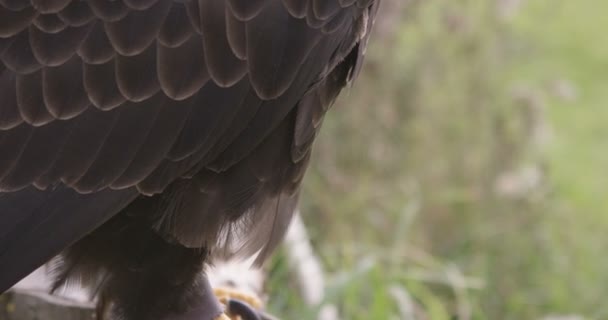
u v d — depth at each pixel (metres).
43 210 4.12
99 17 4.11
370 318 7.26
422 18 9.88
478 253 9.55
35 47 4.08
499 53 10.18
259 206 4.59
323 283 7.30
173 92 4.16
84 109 4.12
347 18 4.41
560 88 10.90
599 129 13.14
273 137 4.46
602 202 11.33
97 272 4.50
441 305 8.27
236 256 4.76
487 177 9.81
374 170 9.47
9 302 5.39
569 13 15.41
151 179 4.22
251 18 4.21
